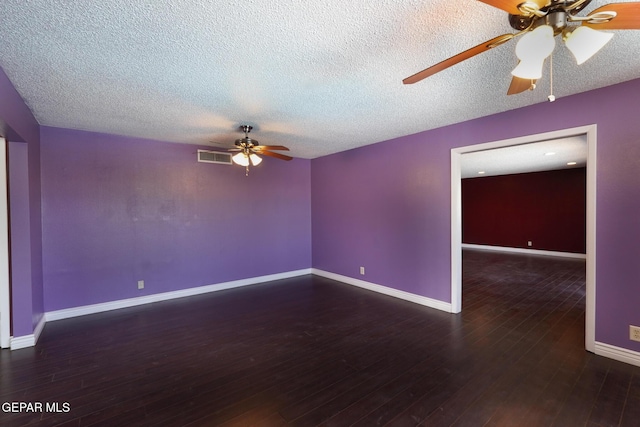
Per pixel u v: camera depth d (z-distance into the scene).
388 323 3.30
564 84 2.39
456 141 3.47
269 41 1.73
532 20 1.26
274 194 5.34
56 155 3.47
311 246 5.87
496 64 2.03
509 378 2.20
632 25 1.21
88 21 1.51
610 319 2.45
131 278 3.97
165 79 2.22
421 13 1.50
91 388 2.13
